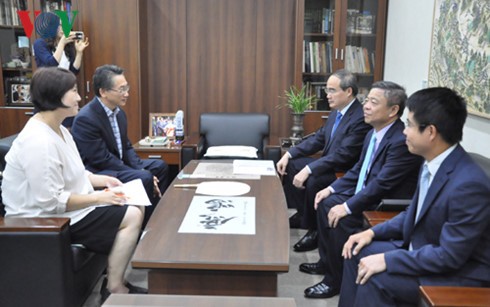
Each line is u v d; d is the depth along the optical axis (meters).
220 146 3.80
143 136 4.12
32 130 1.95
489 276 1.46
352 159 2.81
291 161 3.24
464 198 1.43
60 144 2.04
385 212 2.13
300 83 4.01
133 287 2.29
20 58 4.15
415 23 3.23
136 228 2.15
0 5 4.08
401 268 1.53
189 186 2.27
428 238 1.60
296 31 3.92
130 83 3.98
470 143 2.43
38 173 1.91
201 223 1.78
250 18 4.21
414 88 3.25
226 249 1.56
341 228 2.28
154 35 4.23
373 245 1.82
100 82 2.77
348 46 3.98
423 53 3.07
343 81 2.80
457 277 1.48
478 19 2.25
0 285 1.87
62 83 1.97
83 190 2.18
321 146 3.18
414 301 1.52
